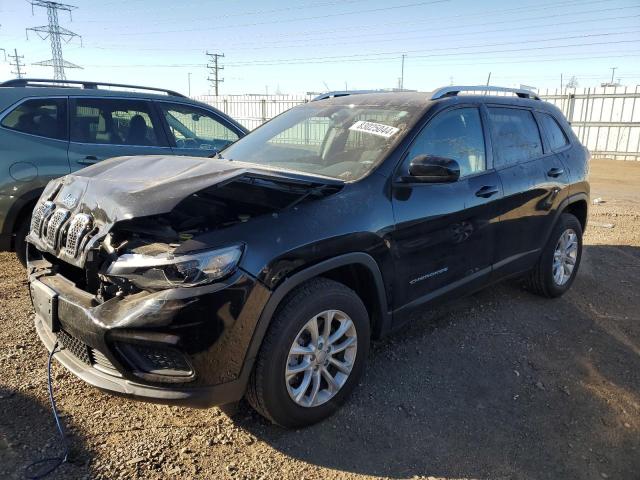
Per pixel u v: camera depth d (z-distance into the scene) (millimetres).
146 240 2559
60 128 5008
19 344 3588
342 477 2520
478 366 3600
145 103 5629
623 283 5445
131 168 3074
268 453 2648
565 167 4742
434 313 4406
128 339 2342
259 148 3949
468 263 3746
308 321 2695
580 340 4082
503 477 2580
